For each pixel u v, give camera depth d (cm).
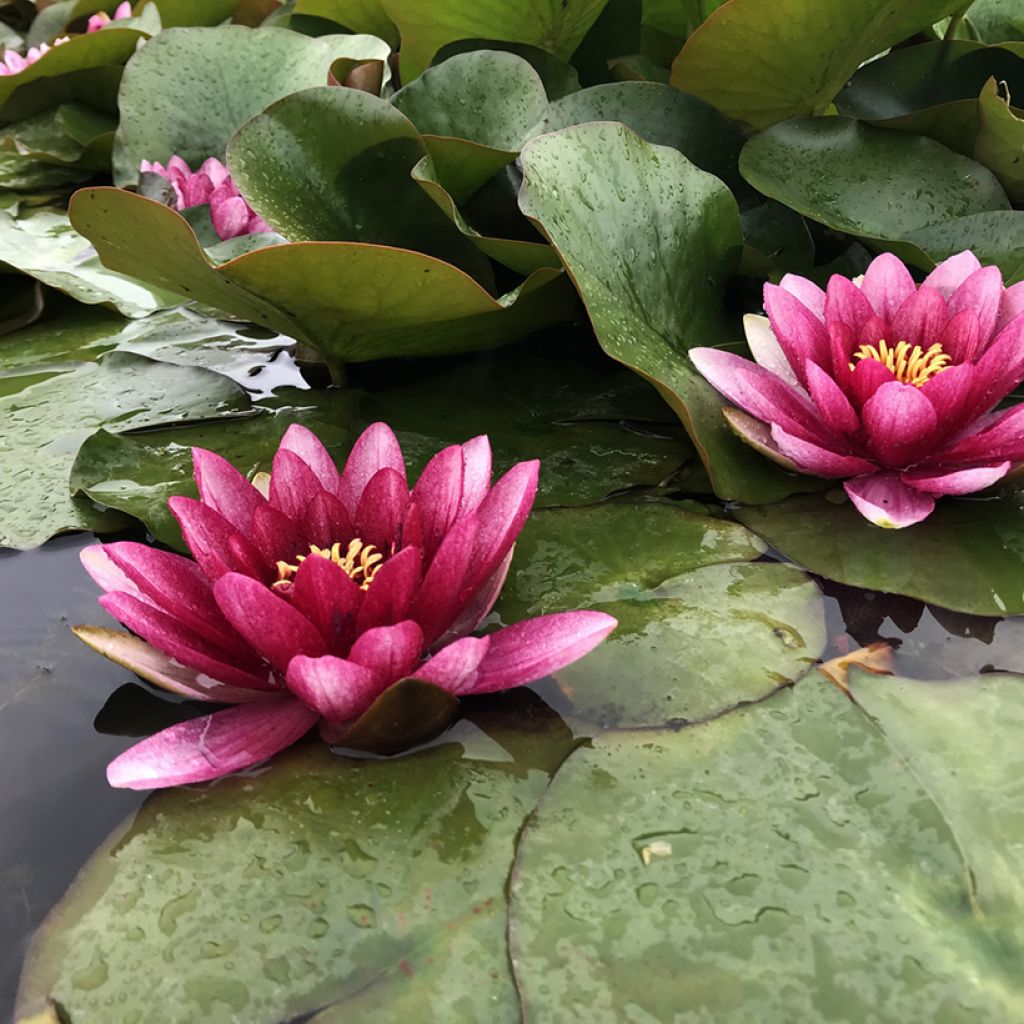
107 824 31
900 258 52
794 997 27
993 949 28
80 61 88
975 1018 26
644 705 34
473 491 36
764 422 44
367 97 49
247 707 33
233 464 46
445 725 33
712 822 31
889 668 35
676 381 44
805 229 57
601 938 28
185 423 49
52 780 32
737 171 59
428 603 33
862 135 56
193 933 28
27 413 51
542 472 45
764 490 43
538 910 29
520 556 40
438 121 54
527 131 54
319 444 38
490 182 55
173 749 31
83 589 39
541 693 34
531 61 62
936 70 64
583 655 34
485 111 54
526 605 38
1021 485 43
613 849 30
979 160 58
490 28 65
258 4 105
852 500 41
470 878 29
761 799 31
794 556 40
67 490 45
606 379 52
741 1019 26
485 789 32
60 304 65
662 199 48
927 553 40
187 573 34
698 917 28
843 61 58
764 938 28
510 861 30
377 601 32
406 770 32
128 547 33
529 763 32
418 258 42
